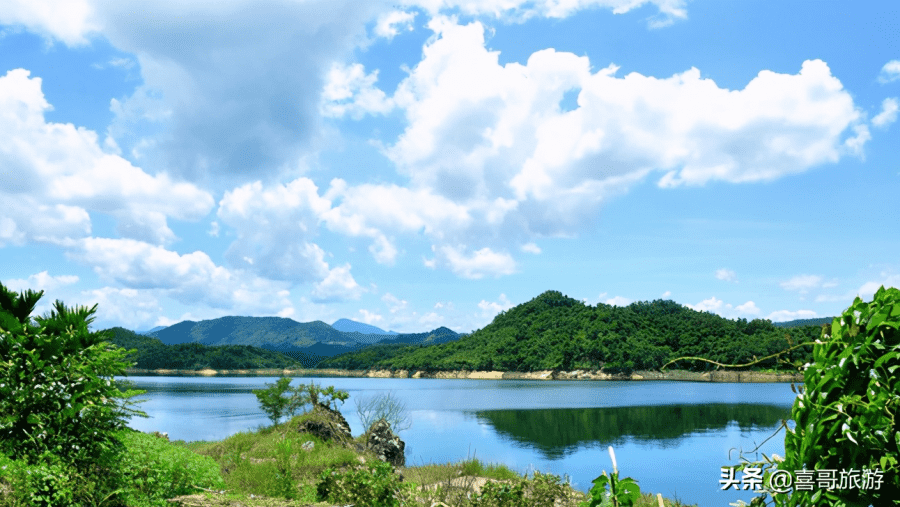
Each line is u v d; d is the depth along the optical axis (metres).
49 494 4.67
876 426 1.66
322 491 7.87
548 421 57.38
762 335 158.88
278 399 23.22
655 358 172.50
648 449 37.56
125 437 5.89
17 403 5.00
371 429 20.41
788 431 1.89
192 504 5.77
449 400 89.88
